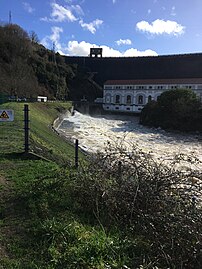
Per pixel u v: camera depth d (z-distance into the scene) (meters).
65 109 63.16
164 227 4.27
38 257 3.81
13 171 7.59
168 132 40.97
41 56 98.12
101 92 104.12
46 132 23.23
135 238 4.34
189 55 100.06
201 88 69.50
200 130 40.38
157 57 105.81
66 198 5.67
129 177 5.45
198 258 3.88
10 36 79.81
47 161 9.16
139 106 81.75
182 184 5.28
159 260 3.90
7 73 65.62
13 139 13.43
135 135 35.44
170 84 75.19
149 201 4.92
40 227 4.45
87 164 7.05
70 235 4.23
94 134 34.06
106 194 5.25
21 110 33.16
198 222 4.25
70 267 3.56
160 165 5.78
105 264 3.63
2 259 3.72
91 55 119.38
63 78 97.94
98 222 4.95
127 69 109.19
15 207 5.28
